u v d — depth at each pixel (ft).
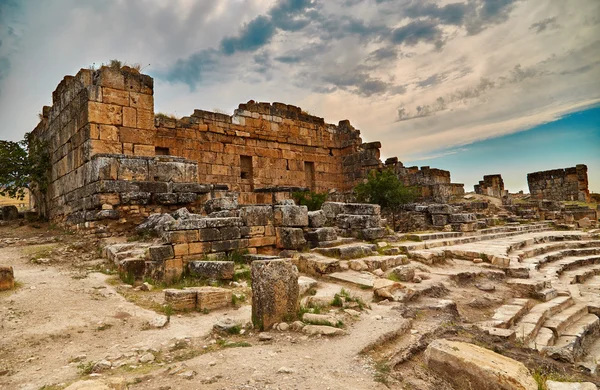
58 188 57.21
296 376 15.11
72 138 51.01
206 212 43.96
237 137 74.28
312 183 88.48
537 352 21.53
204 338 19.66
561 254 51.21
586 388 14.85
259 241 38.58
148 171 45.83
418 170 99.19
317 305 24.63
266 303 20.93
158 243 34.12
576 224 83.25
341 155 94.99
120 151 47.70
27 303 23.66
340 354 17.52
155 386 14.17
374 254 40.37
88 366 15.93
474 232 63.21
